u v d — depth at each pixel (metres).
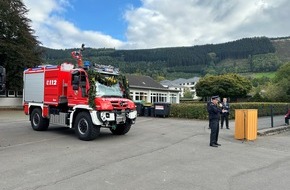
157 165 7.90
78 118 12.12
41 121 14.46
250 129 12.76
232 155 9.55
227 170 7.63
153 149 10.09
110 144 10.96
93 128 11.66
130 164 7.95
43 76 14.52
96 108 11.65
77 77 12.38
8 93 37.28
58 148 10.08
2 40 32.34
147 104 26.94
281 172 7.57
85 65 12.55
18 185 6.09
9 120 20.72
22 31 34.41
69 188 5.95
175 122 20.19
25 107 15.58
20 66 33.00
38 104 14.61
